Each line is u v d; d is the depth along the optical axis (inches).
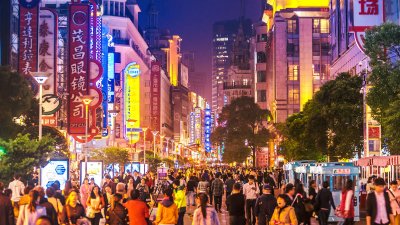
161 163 4279.0
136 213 844.6
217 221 784.3
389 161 1649.9
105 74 4028.1
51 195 885.2
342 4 4655.5
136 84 5319.9
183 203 1298.0
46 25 2736.2
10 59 2869.1
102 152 3159.5
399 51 1785.2
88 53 2864.2
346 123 2731.3
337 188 1492.4
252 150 5457.7
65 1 4355.3
